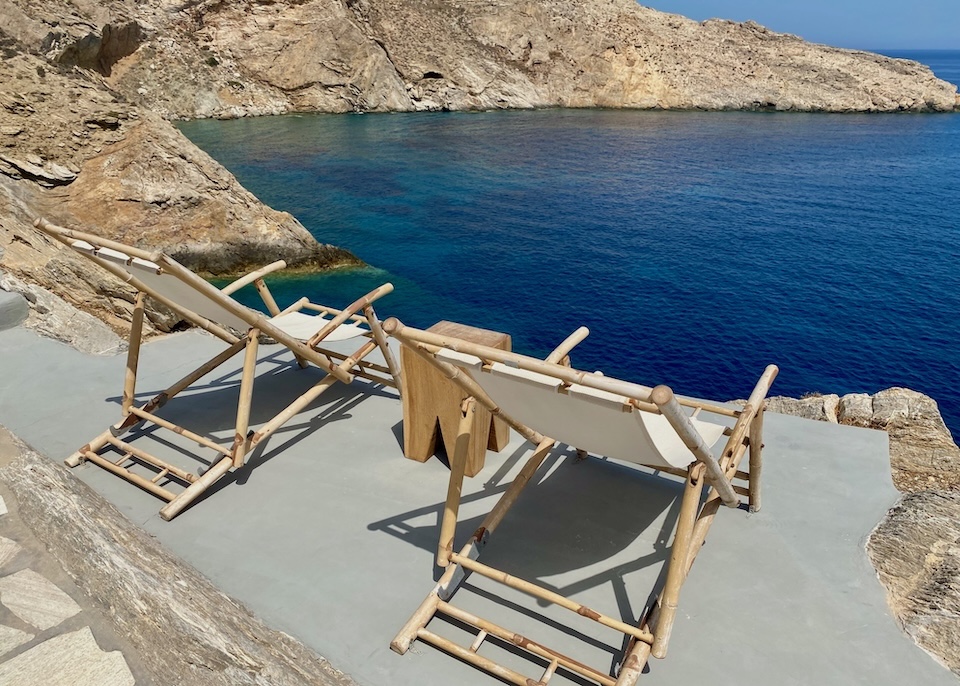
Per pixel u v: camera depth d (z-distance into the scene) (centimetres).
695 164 3344
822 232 2264
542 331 1452
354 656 245
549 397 215
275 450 383
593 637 253
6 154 1433
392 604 269
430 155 3250
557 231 2181
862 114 5503
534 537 307
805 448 374
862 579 275
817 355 1380
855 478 345
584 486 345
